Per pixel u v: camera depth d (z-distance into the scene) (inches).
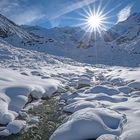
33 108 458.0
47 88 562.9
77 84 704.4
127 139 260.4
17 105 424.5
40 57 1493.6
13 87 476.1
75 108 415.2
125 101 446.3
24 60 1242.0
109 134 277.4
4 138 331.3
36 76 715.4
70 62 1807.3
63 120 374.3
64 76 852.0
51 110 453.1
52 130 361.7
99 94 482.6
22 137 336.5
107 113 335.3
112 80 756.0
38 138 335.6
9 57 1214.3
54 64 1326.3
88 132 293.4
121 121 316.5
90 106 403.5
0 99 409.7
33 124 381.4
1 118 364.8
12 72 674.8
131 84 605.0
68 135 289.6
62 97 537.0
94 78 862.5
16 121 364.5
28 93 477.1
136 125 299.6
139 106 386.0
